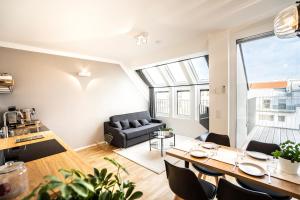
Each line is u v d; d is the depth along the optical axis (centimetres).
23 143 190
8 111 294
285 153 140
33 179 108
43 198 57
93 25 241
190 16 229
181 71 478
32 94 336
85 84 420
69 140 390
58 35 277
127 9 200
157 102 597
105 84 464
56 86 370
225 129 294
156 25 255
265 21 246
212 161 165
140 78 575
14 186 90
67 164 131
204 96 464
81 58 413
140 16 221
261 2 200
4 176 88
